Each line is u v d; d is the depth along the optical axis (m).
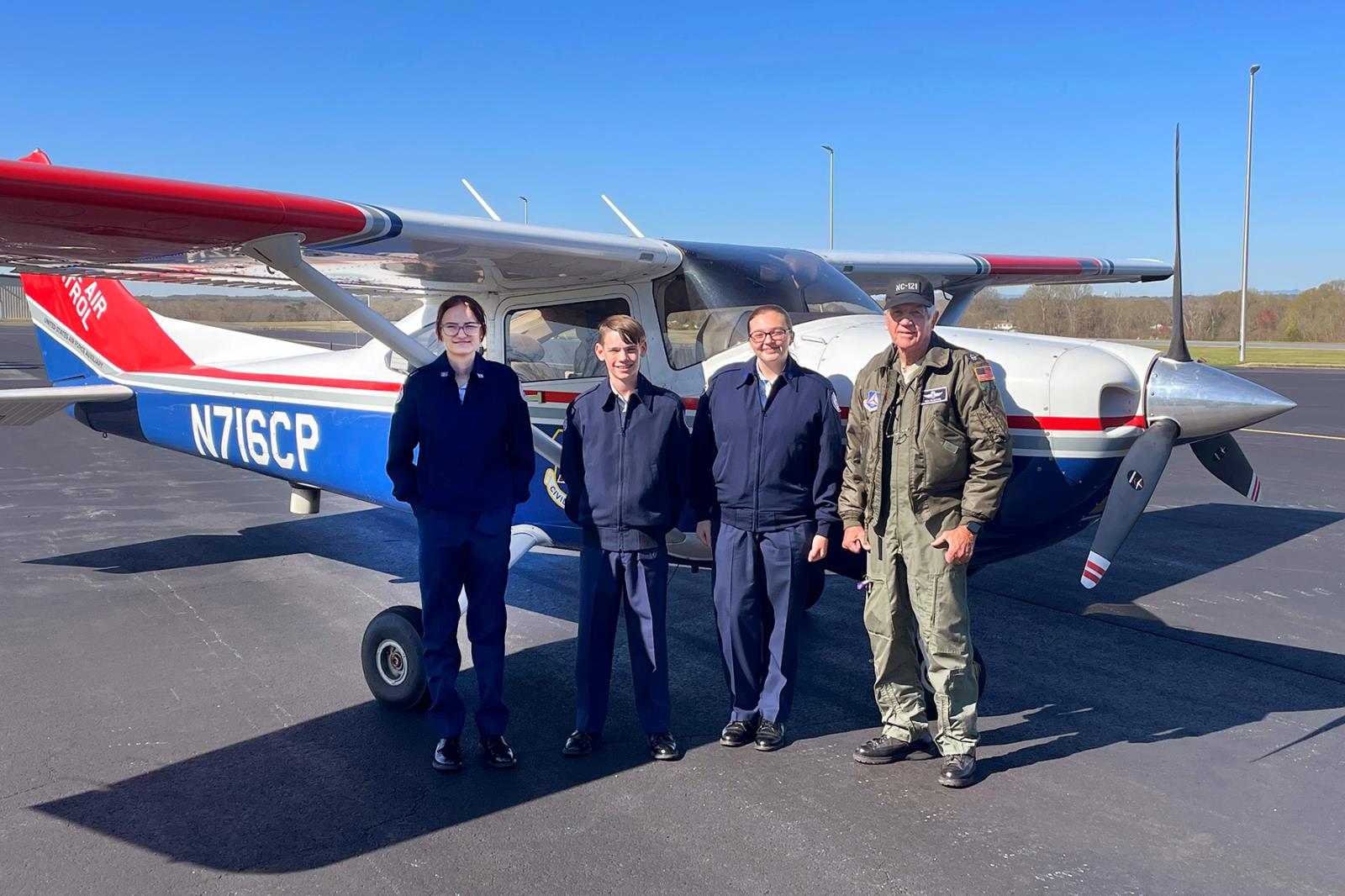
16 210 2.85
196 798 2.91
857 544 3.17
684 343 4.04
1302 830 2.73
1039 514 3.37
